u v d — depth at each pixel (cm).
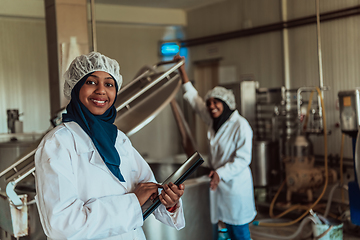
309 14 538
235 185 276
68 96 130
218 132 290
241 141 277
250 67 639
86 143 117
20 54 591
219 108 290
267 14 604
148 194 120
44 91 614
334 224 323
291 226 400
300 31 553
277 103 495
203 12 709
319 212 415
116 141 130
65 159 110
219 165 290
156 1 662
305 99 539
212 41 692
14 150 344
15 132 437
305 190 428
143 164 140
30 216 212
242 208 278
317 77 532
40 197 106
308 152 424
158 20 712
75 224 103
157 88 304
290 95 564
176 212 136
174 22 729
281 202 453
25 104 598
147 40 729
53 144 111
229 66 676
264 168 471
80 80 119
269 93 504
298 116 459
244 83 495
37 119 609
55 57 370
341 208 413
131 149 136
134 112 277
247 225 283
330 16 504
